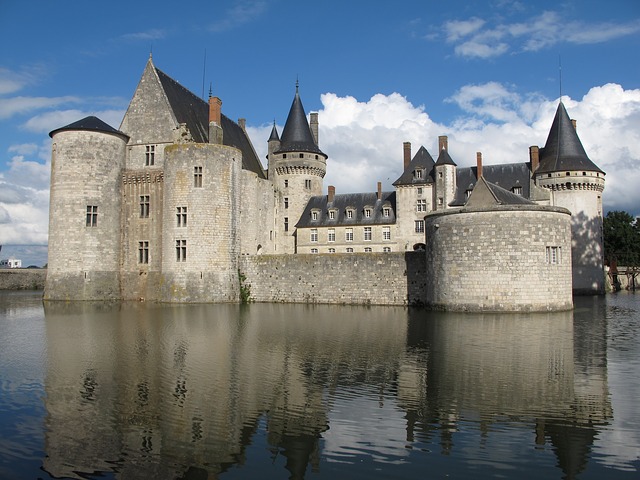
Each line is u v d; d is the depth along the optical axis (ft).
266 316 105.70
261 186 193.67
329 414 41.32
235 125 210.18
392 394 45.98
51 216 149.48
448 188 203.92
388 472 31.78
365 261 136.36
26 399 45.16
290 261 144.66
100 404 43.88
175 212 144.56
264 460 33.65
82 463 33.30
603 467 31.96
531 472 31.53
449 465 32.50
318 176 234.99
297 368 55.62
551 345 66.90
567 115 200.75
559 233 109.70
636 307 123.44
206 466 32.89
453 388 47.32
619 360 57.62
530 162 201.46
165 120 156.97
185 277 142.61
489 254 106.63
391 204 219.61
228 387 48.57
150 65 161.99
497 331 79.61
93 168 148.97
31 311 116.98
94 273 147.84
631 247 273.95
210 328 86.63
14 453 34.60
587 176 191.21
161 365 57.31
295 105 235.61
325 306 130.31
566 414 40.52
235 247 149.69
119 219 154.51
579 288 191.62
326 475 31.40
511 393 45.62
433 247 116.57
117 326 89.51
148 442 36.37
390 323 91.56
